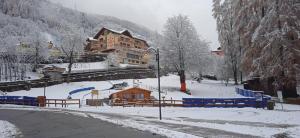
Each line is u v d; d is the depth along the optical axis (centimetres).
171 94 5112
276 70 3672
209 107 3722
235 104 3678
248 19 4500
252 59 4191
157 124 2178
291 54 3556
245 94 4681
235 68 6359
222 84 6656
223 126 2061
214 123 2278
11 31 11938
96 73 7500
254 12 4297
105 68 8619
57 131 1919
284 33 3591
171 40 5978
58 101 4950
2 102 4844
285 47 3566
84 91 5869
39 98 4541
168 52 5938
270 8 3866
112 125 2114
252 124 2242
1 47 8219
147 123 2244
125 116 2869
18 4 15150
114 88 5997
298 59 3628
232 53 6322
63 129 2003
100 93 5412
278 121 2434
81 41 8506
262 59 3812
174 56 5894
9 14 14612
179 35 6025
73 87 6353
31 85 6281
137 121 2389
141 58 11156
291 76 3591
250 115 2855
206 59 6234
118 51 10312
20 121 2530
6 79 6919
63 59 9606
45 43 8912
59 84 6656
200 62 6112
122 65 9381
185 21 6128
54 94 5675
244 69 4441
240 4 4881
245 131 1802
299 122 2342
